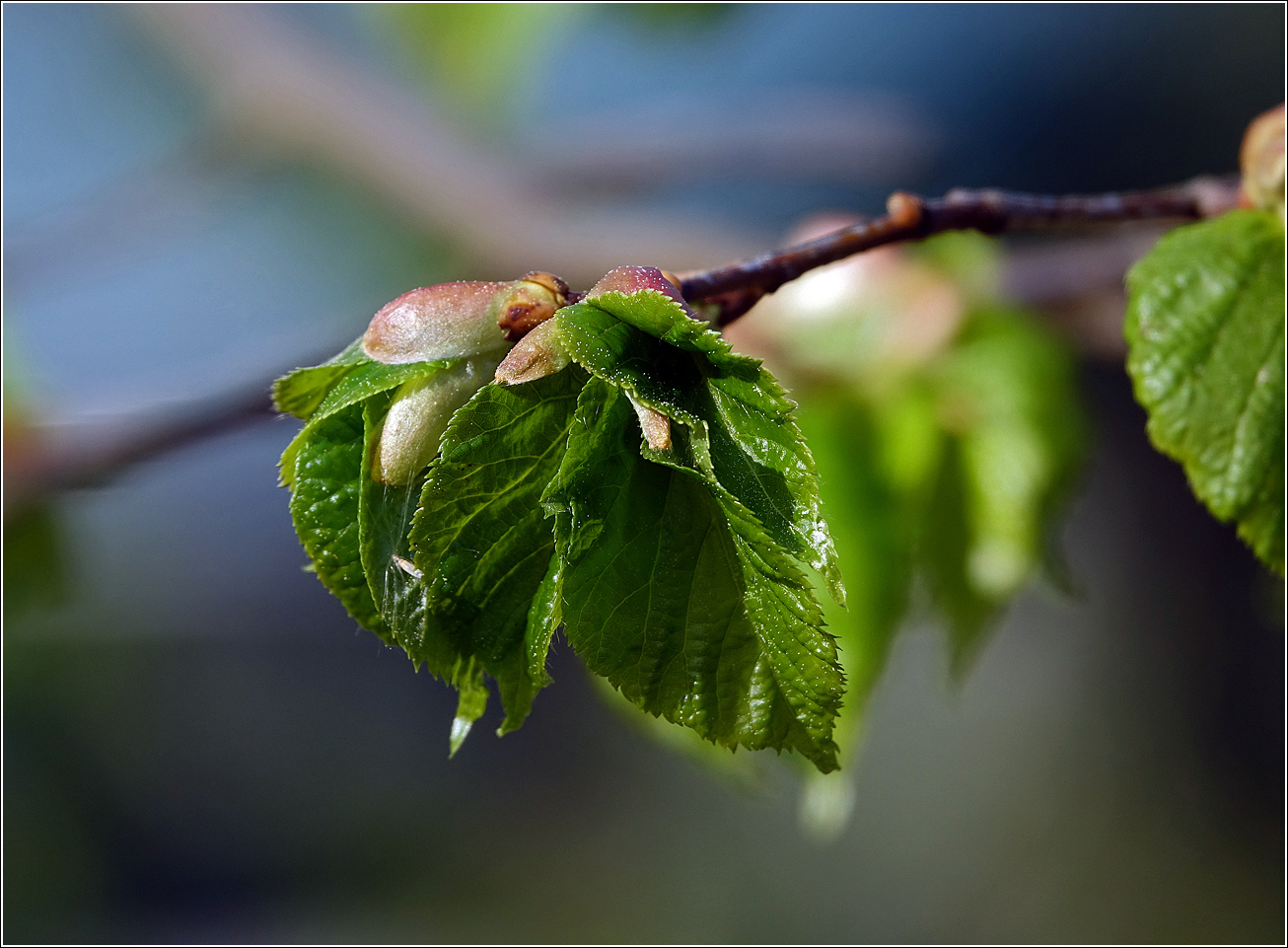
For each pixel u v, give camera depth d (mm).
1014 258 417
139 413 365
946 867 980
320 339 375
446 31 631
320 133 611
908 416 365
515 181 620
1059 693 979
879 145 646
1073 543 953
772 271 305
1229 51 864
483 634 294
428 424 292
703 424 285
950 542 366
